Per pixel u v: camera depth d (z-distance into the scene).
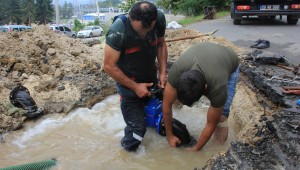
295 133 3.36
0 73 5.85
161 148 4.15
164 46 4.20
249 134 3.69
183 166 3.77
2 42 6.57
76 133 4.65
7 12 62.91
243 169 3.05
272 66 5.65
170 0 22.33
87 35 29.97
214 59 3.19
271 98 4.44
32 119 4.98
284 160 3.03
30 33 7.21
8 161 3.96
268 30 10.39
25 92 5.10
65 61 6.67
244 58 6.13
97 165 3.86
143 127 4.02
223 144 4.10
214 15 15.95
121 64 3.90
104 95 5.93
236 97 5.08
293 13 11.31
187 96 2.89
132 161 3.92
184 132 4.13
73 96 5.59
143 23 3.50
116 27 3.61
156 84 4.26
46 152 4.15
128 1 22.00
